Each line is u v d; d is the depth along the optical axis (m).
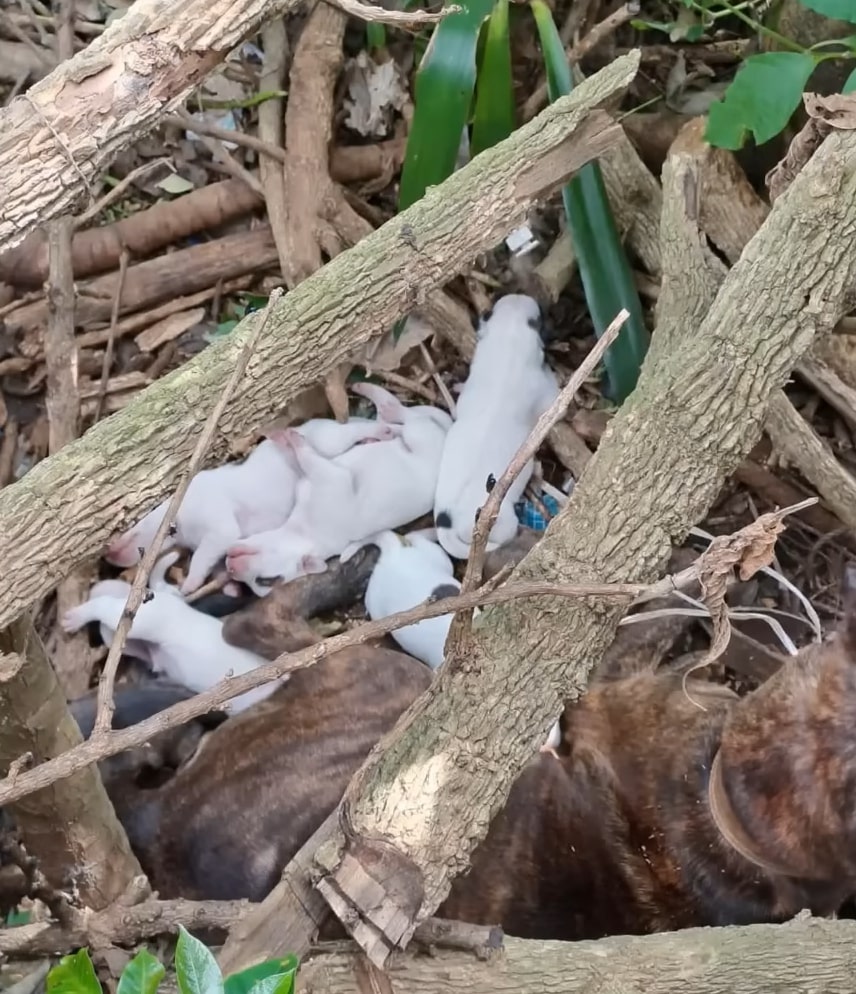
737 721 0.68
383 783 0.60
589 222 0.94
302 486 0.97
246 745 0.84
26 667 0.58
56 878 0.66
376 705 0.85
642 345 0.94
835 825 0.62
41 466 0.59
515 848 0.76
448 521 0.96
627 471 0.67
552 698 0.63
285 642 0.93
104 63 0.54
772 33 0.92
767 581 0.96
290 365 0.64
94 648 0.94
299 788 0.80
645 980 0.63
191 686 0.92
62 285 0.92
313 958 0.60
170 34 0.55
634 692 0.82
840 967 0.65
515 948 0.62
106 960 0.65
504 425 0.97
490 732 0.62
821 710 0.64
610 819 0.77
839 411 0.96
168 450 0.61
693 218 0.88
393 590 0.94
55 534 0.58
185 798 0.83
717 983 0.63
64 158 0.55
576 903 0.76
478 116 0.96
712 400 0.68
